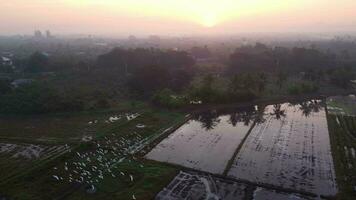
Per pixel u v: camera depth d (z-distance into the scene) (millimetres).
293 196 52531
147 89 122188
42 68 166250
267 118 96438
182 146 74438
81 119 93562
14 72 163625
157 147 73688
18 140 75875
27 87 113812
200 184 56250
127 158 66500
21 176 56312
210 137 80500
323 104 111688
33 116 96938
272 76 154500
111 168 61188
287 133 82812
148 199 50594
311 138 79000
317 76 145500
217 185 55938
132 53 171625
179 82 127625
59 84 132375
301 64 175750
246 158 67375
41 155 67188
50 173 58594
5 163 63219
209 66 177500
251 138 79438
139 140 77312
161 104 107188
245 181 57125
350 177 58375
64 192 52406
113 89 127000
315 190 54281
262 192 53688
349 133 81812
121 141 75750
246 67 168500
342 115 97562
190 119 96062
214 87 124500
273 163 64938
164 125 88938
